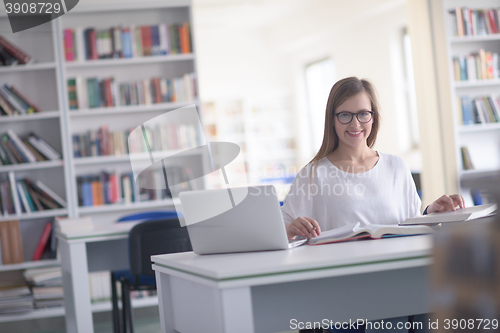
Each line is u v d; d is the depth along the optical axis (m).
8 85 4.16
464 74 4.55
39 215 4.09
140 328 3.69
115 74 4.47
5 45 4.13
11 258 3.98
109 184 4.26
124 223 3.12
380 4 6.59
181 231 2.46
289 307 1.26
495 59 4.61
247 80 9.48
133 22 4.50
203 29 8.92
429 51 4.61
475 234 0.65
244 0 7.46
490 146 4.69
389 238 1.45
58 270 3.82
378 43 7.10
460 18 4.51
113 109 4.27
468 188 0.68
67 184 4.16
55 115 4.16
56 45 4.18
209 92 9.35
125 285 2.66
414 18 4.69
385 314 1.32
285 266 1.11
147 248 2.44
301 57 9.15
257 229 1.39
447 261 0.67
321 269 1.12
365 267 1.14
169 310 1.51
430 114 4.63
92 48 4.29
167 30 4.37
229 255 1.41
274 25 9.27
